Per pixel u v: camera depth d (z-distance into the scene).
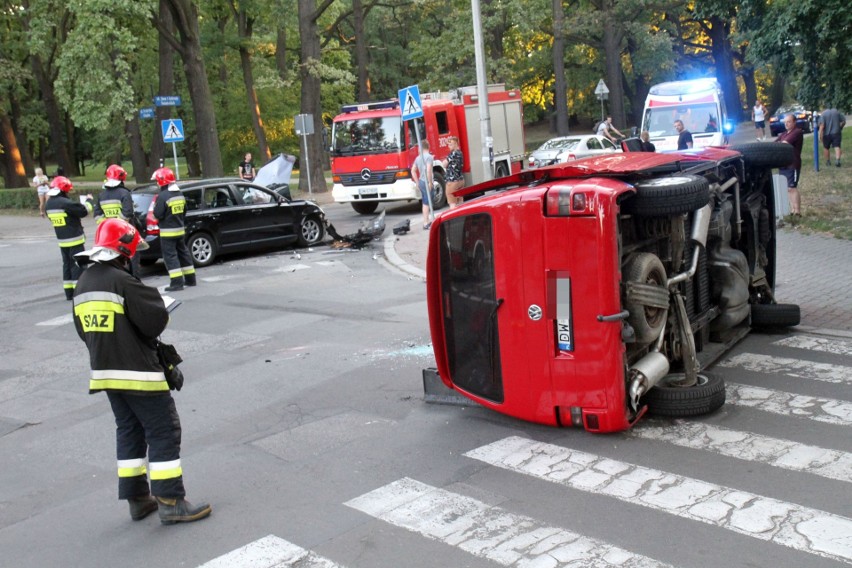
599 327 5.78
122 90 27.08
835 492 4.98
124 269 5.19
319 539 4.81
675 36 48.31
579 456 5.75
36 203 34.31
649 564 4.27
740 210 8.26
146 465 6.08
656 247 6.58
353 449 6.22
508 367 6.23
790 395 6.75
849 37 13.30
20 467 6.47
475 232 6.32
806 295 10.23
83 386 8.71
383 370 8.27
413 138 22.25
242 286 13.72
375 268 14.77
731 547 4.39
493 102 24.17
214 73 47.16
